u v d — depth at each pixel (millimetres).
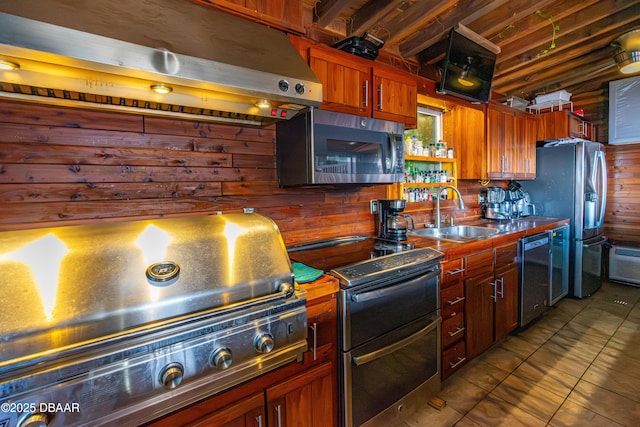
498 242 2379
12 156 1209
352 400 1420
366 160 1866
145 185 1473
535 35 2785
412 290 1679
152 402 869
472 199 3359
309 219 2057
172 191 1541
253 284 1078
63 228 975
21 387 709
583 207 3428
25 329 739
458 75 2529
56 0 917
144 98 1162
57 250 879
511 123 3283
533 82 3762
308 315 1283
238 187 1745
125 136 1421
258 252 1153
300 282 1326
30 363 723
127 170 1429
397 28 2330
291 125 1744
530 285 2734
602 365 2197
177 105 1277
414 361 1706
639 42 2717
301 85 1267
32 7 845
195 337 926
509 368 2191
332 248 1979
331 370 1376
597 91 4160
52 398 738
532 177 3607
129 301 870
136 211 1453
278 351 1097
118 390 815
